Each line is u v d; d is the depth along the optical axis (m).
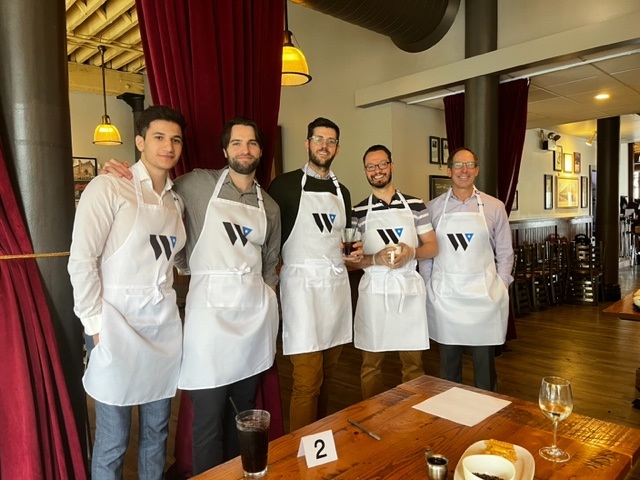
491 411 1.54
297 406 2.26
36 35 1.78
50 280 1.82
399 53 5.05
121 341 1.61
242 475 1.20
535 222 7.76
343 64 5.63
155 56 2.13
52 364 1.76
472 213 2.66
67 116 1.91
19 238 1.72
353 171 5.64
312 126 2.26
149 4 2.12
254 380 2.03
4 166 1.70
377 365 2.66
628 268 10.42
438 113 5.71
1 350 1.66
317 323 2.23
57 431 1.74
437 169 5.75
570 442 1.33
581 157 9.64
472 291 2.63
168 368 1.77
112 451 1.67
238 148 1.87
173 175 2.19
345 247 2.21
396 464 1.23
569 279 6.90
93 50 7.07
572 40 3.68
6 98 1.75
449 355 2.72
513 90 4.45
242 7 2.25
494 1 4.24
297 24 6.16
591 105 5.60
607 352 4.39
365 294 2.61
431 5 4.29
